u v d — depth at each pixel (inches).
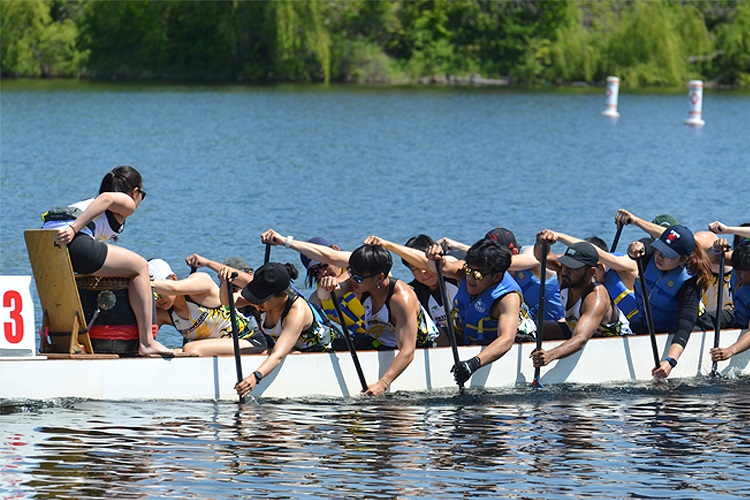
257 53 5393.7
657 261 811.4
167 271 744.3
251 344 745.6
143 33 5359.3
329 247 759.1
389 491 565.9
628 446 649.0
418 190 1996.8
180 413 681.6
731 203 1888.5
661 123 3661.4
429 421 689.0
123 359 690.8
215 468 591.2
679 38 5561.0
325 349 743.1
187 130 3129.9
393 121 3595.0
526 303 809.5
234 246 1378.0
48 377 678.5
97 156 2449.6
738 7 5570.9
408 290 731.4
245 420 674.2
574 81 5541.3
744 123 3698.3
